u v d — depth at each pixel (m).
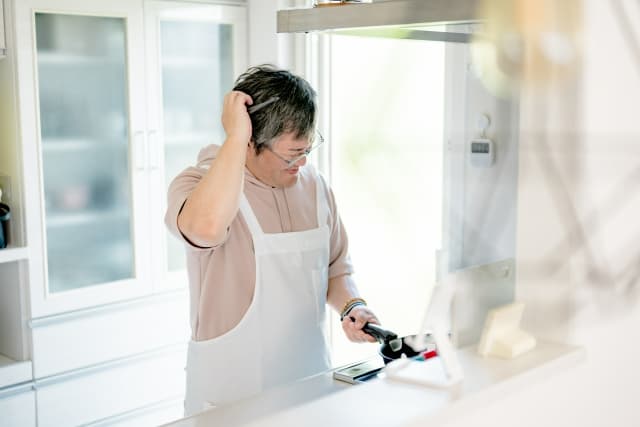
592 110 0.91
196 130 2.83
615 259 0.93
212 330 1.65
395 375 0.98
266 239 1.64
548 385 0.94
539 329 0.99
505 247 0.98
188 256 1.68
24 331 2.42
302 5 2.84
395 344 1.21
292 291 1.68
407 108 1.26
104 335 2.58
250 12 2.91
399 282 1.34
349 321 1.70
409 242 1.25
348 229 2.08
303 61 2.85
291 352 1.68
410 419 0.85
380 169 1.26
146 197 2.66
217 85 2.88
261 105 1.52
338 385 1.12
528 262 0.98
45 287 2.43
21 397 2.38
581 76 0.91
